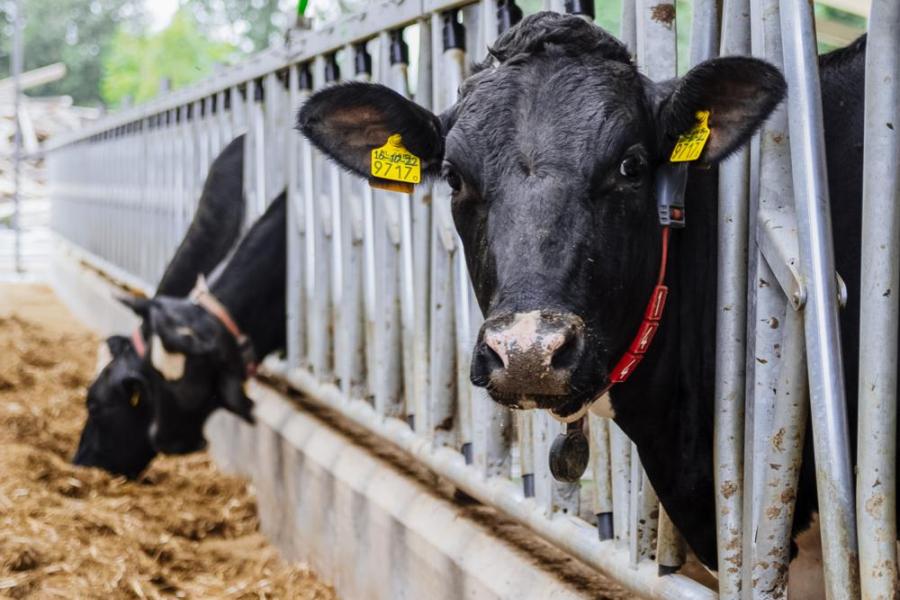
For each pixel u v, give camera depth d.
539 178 2.25
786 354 2.22
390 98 2.57
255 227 5.43
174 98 8.38
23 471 5.18
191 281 6.44
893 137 1.97
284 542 4.86
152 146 9.44
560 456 2.68
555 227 2.22
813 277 2.11
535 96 2.32
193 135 7.87
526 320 2.11
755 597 2.32
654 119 2.38
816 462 2.11
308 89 5.26
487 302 2.34
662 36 2.64
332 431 4.66
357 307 4.59
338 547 4.24
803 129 2.14
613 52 2.39
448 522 3.54
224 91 7.00
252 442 5.45
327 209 4.96
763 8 2.30
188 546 4.75
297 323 5.31
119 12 53.91
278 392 5.53
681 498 2.63
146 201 9.68
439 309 3.72
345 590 4.17
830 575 2.09
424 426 3.95
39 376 7.92
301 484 4.67
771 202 2.29
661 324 2.54
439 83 3.67
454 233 3.60
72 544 4.21
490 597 3.16
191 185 7.93
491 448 3.47
